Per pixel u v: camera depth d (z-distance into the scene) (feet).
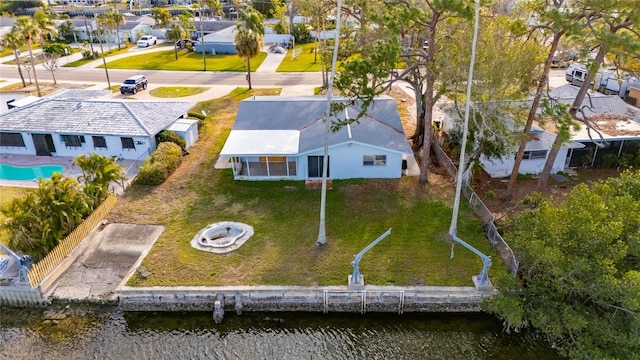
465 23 90.07
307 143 102.17
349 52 111.96
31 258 74.02
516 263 70.03
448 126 127.13
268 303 70.74
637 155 106.73
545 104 78.69
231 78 199.72
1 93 176.96
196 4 415.64
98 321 68.85
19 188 101.81
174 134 117.91
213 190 99.76
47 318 69.05
